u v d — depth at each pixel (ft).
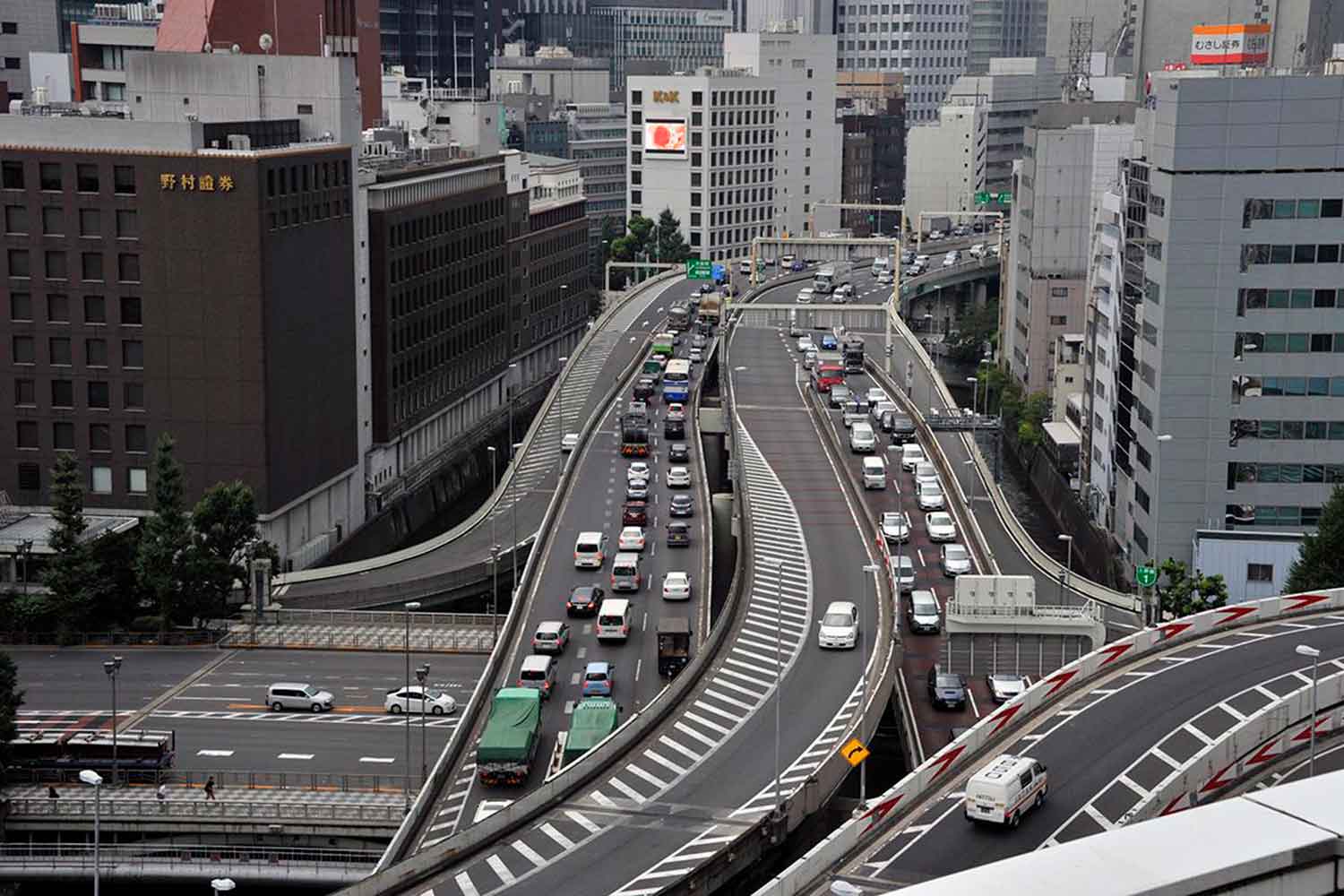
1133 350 611.06
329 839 382.63
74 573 516.32
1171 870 100.22
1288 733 351.46
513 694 396.57
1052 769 324.39
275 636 524.11
